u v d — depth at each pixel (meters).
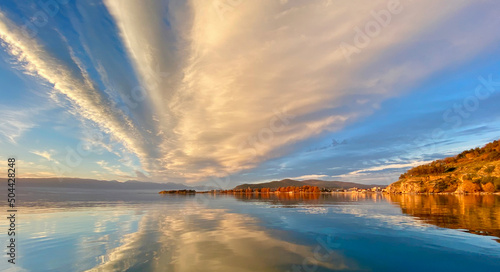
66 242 9.31
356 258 7.63
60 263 6.94
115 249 8.42
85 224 13.42
